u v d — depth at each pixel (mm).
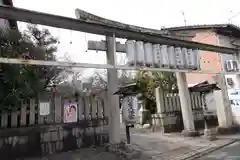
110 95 7867
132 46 7441
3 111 6109
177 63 8516
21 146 6184
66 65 5871
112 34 7414
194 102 14242
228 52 11906
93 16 8055
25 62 5266
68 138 7086
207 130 10406
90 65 6332
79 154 6770
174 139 10391
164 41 8523
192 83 15500
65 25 6516
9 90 5945
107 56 7977
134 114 7273
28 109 6574
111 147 7262
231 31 13797
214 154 7656
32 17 5832
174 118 12953
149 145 9039
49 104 6785
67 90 9180
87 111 7684
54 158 6328
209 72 9914
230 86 12789
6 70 5910
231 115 12250
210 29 13945
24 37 7242
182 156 7383
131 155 6949
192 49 9344
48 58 8156
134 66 7320
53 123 6887
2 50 6227
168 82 14906
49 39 8375
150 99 15664
